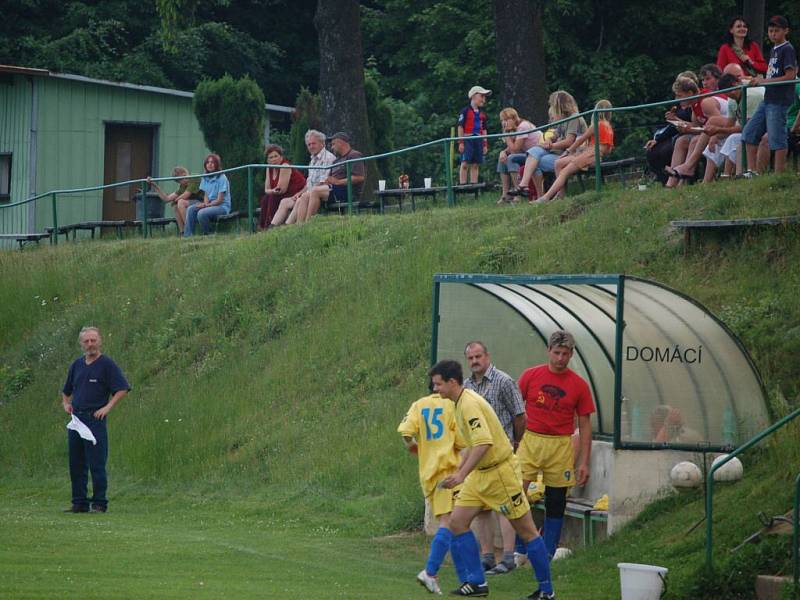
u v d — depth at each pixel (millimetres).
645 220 68938
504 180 84625
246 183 106562
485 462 40312
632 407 48062
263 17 195125
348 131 113250
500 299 54906
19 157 134500
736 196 66062
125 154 137875
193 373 81500
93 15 178625
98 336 63469
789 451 46531
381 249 83250
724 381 48750
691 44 159000
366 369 71625
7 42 173875
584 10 155500
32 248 116562
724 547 41750
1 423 86875
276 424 71312
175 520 60312
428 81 170500
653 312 48375
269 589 39500
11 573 39406
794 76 68062
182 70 179875
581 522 50375
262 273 88562
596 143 77938
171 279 94688
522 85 110125
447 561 49469
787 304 56406
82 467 63406
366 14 180750
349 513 58969
